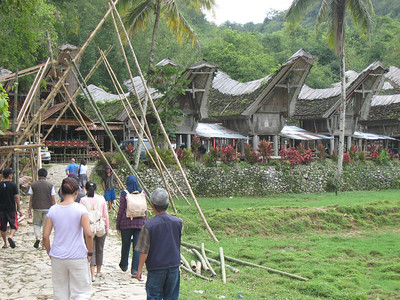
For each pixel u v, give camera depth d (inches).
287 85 1327.5
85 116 1219.2
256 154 1074.1
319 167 1120.2
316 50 2711.6
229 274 441.4
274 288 396.8
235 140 1448.1
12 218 438.3
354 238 650.2
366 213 786.8
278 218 711.1
